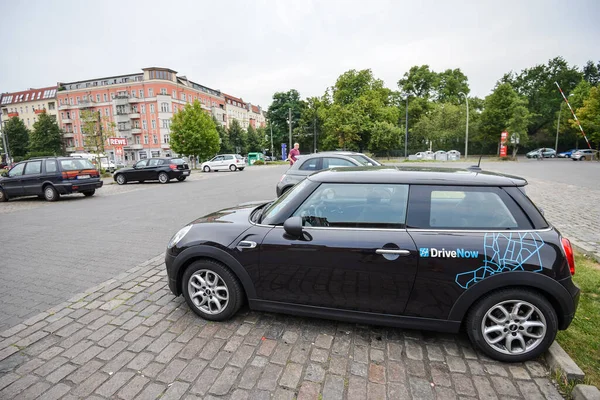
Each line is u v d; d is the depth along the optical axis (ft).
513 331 8.10
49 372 8.00
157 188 52.80
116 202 37.32
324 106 170.30
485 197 8.59
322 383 7.43
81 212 30.94
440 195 8.78
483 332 8.21
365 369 7.89
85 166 42.09
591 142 139.64
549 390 7.18
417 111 183.93
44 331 9.86
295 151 49.16
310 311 9.32
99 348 8.95
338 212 9.22
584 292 11.43
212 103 264.31
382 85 167.32
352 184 9.32
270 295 9.57
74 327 10.06
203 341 9.15
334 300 9.02
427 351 8.56
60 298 12.14
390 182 9.12
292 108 190.60
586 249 15.98
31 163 40.16
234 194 41.22
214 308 10.32
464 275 8.05
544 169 74.38
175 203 35.01
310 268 8.99
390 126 136.67
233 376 7.71
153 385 7.48
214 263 9.92
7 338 9.51
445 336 9.24
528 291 7.91
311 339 9.14
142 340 9.28
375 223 8.83
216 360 8.30
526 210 8.35
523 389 7.22
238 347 8.84
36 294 12.53
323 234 8.95
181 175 62.80
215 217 11.43
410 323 8.61
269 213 10.28
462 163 111.55
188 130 120.67
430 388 7.27
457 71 207.82
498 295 8.00
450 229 8.40
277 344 8.94
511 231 8.17
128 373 7.91
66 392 7.31
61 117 239.71
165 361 8.32
